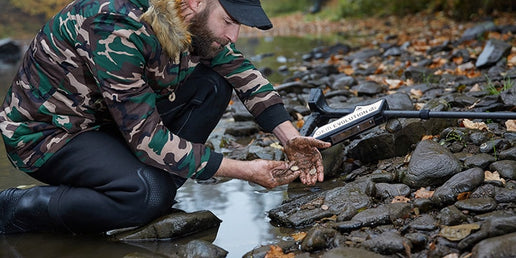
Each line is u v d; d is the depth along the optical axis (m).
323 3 17.17
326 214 2.51
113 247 2.39
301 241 2.31
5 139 2.43
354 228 2.33
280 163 2.48
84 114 2.41
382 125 3.19
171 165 2.33
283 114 2.71
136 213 2.42
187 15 2.20
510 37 6.37
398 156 3.06
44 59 2.32
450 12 10.69
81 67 2.28
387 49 7.24
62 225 2.48
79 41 2.22
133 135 2.28
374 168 3.03
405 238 2.15
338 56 7.14
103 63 2.20
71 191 2.45
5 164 3.54
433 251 2.10
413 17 11.63
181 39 2.19
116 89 2.22
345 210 2.48
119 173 2.39
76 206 2.42
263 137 3.82
